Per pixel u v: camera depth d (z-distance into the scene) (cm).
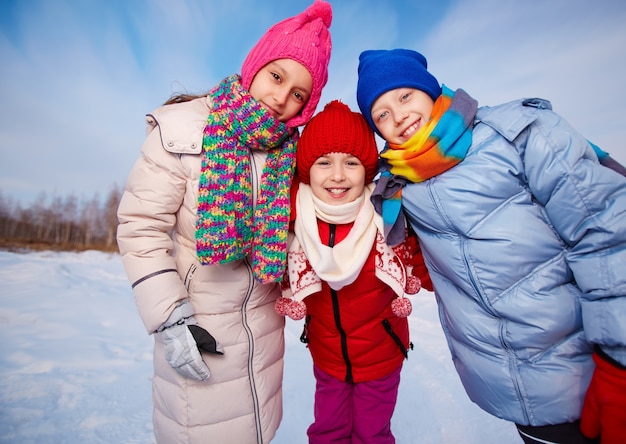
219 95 128
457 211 118
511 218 116
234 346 136
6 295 496
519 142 118
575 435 117
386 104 135
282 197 132
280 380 154
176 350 120
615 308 100
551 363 116
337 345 154
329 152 136
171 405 134
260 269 127
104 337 362
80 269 744
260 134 124
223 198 119
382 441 158
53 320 403
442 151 119
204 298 133
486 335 122
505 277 116
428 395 264
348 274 134
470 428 223
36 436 207
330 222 143
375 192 132
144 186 125
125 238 126
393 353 158
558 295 114
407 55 145
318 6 139
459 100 124
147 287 121
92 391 258
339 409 160
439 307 144
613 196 105
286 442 211
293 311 140
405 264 147
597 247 104
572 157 109
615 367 101
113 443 204
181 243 135
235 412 136
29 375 277
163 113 128
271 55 130
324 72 139
